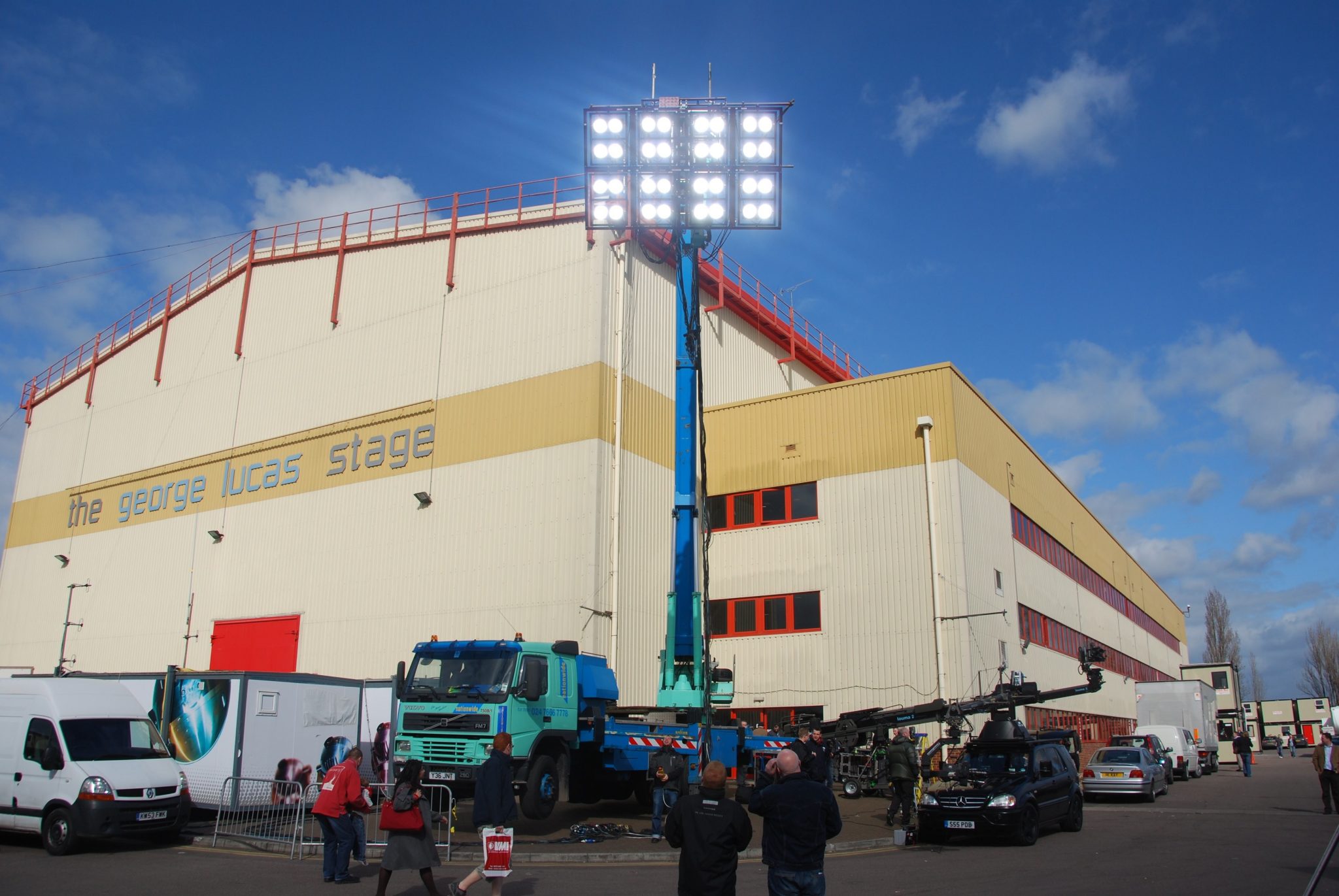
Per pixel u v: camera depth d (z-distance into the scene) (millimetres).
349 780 12578
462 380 31469
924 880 12758
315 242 37375
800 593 29328
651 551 29016
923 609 27125
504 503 29312
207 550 37344
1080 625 41031
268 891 11695
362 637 31547
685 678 19250
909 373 28891
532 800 16531
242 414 37812
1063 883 12406
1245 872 13180
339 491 33688
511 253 31500
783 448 30656
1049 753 18656
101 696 16281
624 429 28906
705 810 7258
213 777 18109
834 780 25156
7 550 47469
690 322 18688
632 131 18000
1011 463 32938
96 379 45875
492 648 16891
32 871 13203
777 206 17969
